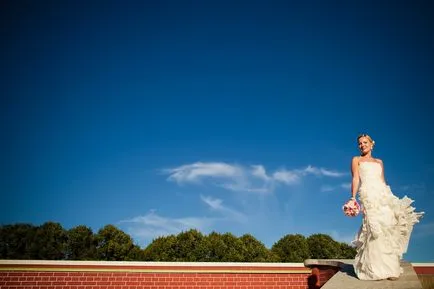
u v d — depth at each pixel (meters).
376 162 5.66
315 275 9.27
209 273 12.48
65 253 24.47
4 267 10.94
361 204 5.50
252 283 12.72
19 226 24.50
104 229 25.52
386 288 4.95
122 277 11.76
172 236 25.81
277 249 28.73
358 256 5.59
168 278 12.12
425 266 15.04
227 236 25.95
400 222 5.25
